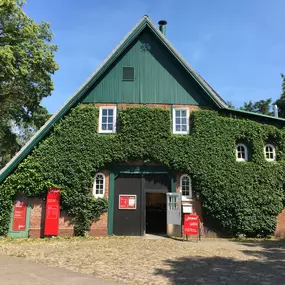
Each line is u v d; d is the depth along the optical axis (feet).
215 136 52.03
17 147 93.30
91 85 53.16
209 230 50.26
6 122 88.33
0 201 49.14
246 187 50.78
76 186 49.57
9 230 48.93
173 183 51.19
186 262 31.60
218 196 49.90
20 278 24.89
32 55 71.56
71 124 51.60
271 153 54.39
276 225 50.65
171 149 51.01
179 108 53.93
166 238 48.06
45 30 77.82
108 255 34.40
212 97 53.47
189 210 50.06
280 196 51.78
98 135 51.49
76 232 49.21
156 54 55.83
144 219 50.65
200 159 50.93
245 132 52.95
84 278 24.91
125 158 50.70
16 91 79.56
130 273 26.68
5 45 65.46
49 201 49.01
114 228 50.14
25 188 49.39
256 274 27.25
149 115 51.98
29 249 38.34
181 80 54.95
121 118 51.96
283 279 25.72
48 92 80.59
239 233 49.98
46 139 51.08
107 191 50.80
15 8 67.87
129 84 54.44
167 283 23.98
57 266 29.14
